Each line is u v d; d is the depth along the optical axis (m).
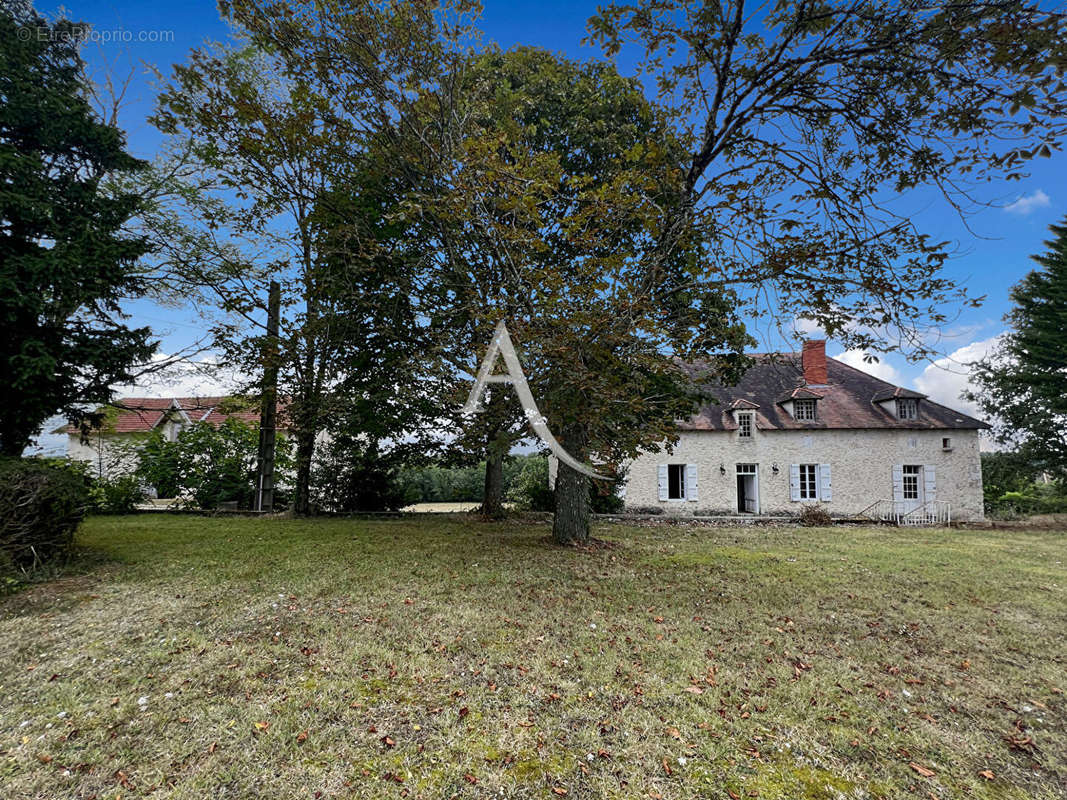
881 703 3.40
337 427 11.88
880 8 6.12
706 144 7.67
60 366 6.62
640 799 2.40
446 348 8.04
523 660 3.84
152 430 13.80
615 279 6.24
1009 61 5.05
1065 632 4.88
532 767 2.61
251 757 2.62
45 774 2.45
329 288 10.80
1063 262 18.78
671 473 20.05
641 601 5.47
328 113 8.98
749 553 8.88
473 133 8.20
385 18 7.80
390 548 7.93
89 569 6.12
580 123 10.21
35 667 3.53
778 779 2.58
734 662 3.95
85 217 6.96
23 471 5.59
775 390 20.36
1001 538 12.17
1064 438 19.77
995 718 3.27
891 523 16.19
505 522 12.06
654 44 7.05
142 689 3.26
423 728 2.92
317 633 4.21
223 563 6.60
